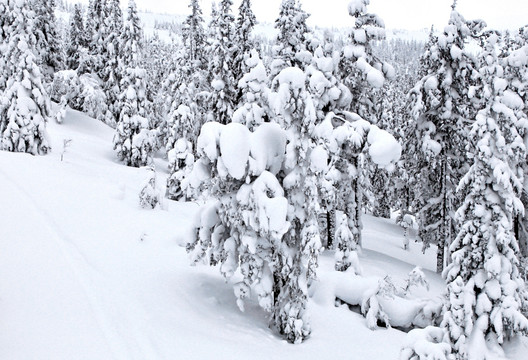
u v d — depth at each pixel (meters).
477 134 13.23
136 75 39.31
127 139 38.72
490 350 12.23
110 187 23.05
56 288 10.44
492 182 12.95
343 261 16.39
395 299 14.44
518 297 12.41
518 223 20.78
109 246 14.30
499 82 13.34
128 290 11.35
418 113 21.77
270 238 10.84
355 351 11.42
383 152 16.84
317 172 11.38
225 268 11.56
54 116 44.00
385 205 44.31
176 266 14.03
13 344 7.98
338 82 19.62
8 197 16.77
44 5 45.69
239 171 10.61
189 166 31.33
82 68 49.19
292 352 10.56
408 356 9.48
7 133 29.14
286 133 11.34
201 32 37.72
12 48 31.00
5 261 11.32
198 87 35.91
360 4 20.92
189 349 9.16
